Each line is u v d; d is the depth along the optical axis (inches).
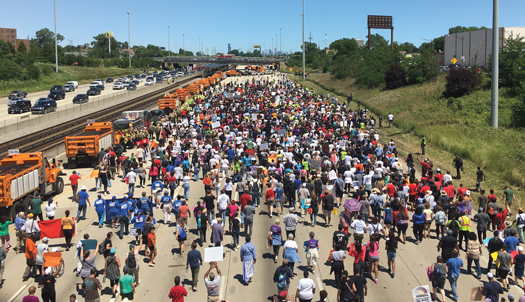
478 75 2063.2
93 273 485.7
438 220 720.3
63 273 610.5
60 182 1017.5
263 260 648.4
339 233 557.0
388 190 855.7
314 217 791.7
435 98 2089.1
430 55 2625.5
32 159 914.1
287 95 2576.3
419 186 882.8
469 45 3494.1
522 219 711.1
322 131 1419.8
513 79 1850.4
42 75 3998.5
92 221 821.2
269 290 553.9
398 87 2706.7
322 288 562.3
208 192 767.1
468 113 1720.0
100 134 1304.1
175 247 701.3
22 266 637.3
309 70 6855.3
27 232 660.1
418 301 468.1
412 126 1806.1
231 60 7534.5
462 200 781.9
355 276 473.4
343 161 1106.7
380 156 1162.0
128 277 494.6
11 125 1673.2
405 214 714.2
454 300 531.8
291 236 570.3
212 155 1119.0
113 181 1112.2
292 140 1274.6
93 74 5128.0
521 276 568.1
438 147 1515.7
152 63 7564.0
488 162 1254.9
